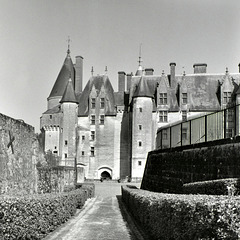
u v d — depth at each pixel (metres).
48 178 21.88
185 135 22.45
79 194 19.47
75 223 14.14
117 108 61.19
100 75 66.38
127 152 60.25
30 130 18.91
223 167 13.02
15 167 16.50
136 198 14.37
